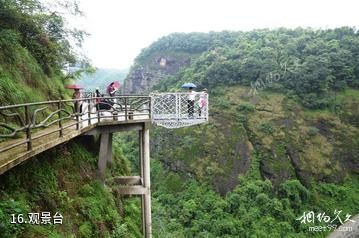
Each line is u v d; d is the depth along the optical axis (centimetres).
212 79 7269
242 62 7112
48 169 813
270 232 3847
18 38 1159
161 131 6169
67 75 1839
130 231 1159
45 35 1427
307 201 4778
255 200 4403
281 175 5141
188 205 4309
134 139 5641
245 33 9806
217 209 4203
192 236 3753
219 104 6397
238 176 5119
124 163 1761
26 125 625
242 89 6850
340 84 6581
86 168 1062
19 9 1228
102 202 997
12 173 676
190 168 5312
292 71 6731
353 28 8294
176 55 10631
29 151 620
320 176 5212
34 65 1304
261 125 5850
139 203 1595
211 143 5606
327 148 5606
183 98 1241
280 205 4200
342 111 6175
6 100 936
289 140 5619
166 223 3775
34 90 1210
